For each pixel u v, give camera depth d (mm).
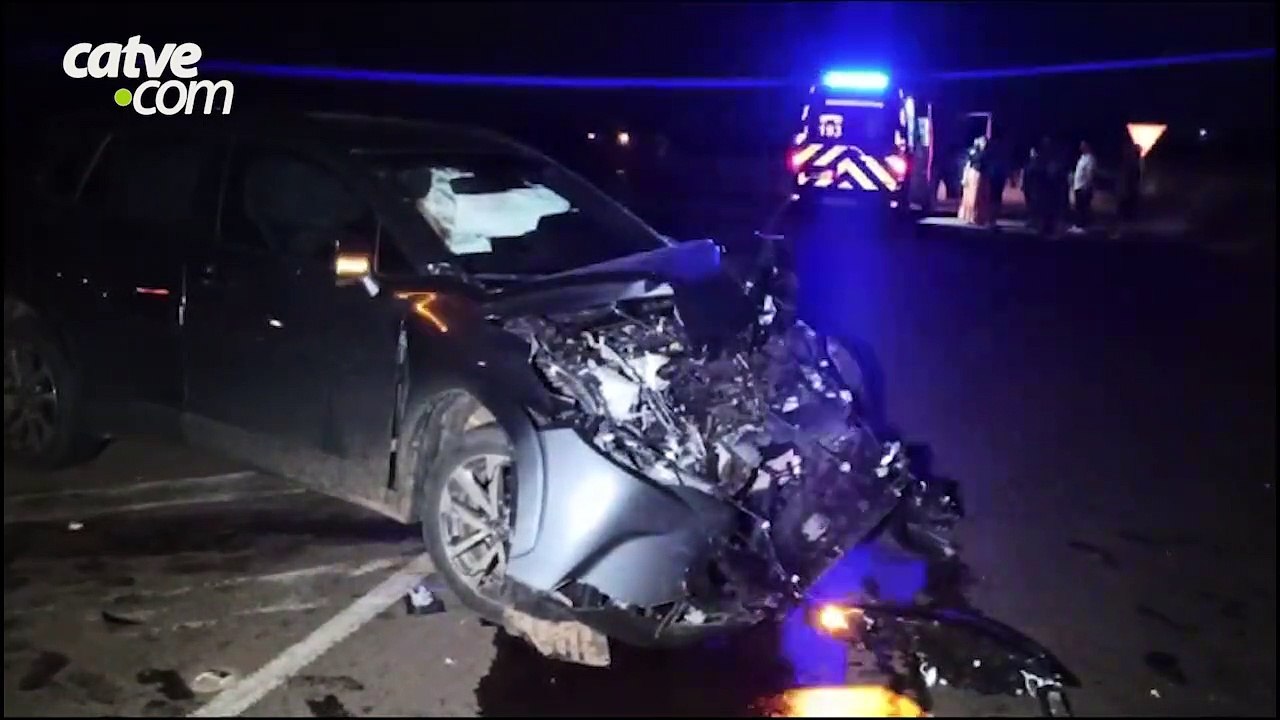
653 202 32500
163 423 6496
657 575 4773
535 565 4824
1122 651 5352
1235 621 5723
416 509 5656
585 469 4801
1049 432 8984
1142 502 7422
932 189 25375
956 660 5172
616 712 4637
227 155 6418
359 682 4809
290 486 7020
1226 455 8539
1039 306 15312
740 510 4945
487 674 4902
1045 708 4809
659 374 5137
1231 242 23516
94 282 6645
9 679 4758
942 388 10297
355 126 6602
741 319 5719
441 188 6344
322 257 5926
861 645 5262
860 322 13469
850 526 5621
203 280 6219
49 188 7051
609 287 5535
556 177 6891
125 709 4559
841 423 5812
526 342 5199
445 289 5586
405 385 5523
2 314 7051
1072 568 6293
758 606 5004
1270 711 4848
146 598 5516
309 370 5855
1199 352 12461
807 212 21922
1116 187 27656
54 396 6898
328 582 5738
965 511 7117
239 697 4664
